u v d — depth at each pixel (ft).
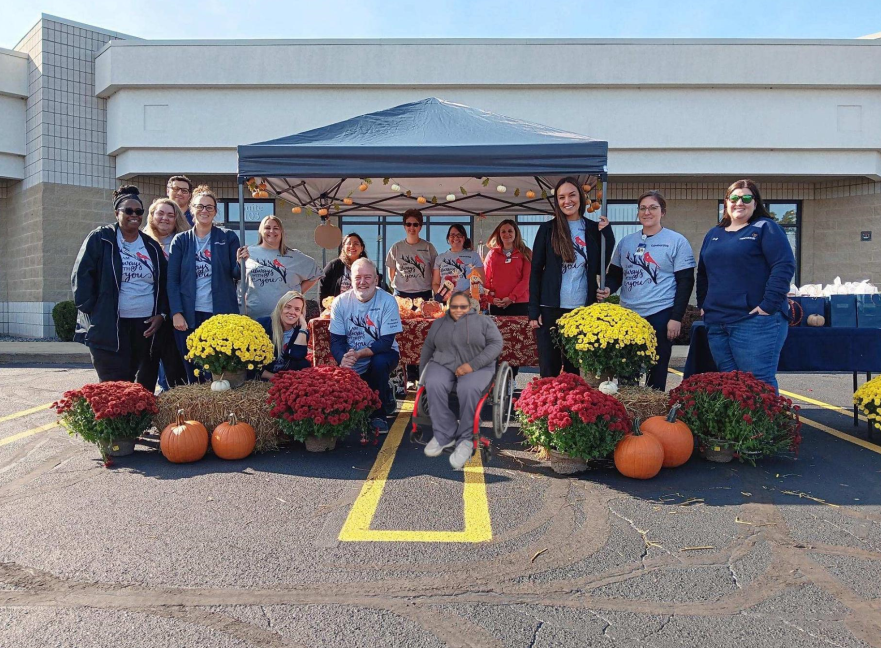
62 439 16.87
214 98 43.78
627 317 15.34
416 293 25.79
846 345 17.84
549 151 16.75
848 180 46.34
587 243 16.88
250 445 15.08
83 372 30.94
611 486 13.05
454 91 43.70
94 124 44.96
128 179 45.98
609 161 43.91
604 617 7.99
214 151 44.19
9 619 7.90
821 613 8.09
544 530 10.75
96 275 16.49
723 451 14.75
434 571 9.25
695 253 48.14
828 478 13.65
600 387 15.78
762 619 7.94
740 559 9.65
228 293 17.99
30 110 44.47
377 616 8.00
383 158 17.19
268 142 18.15
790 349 18.03
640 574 9.16
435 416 13.82
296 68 43.34
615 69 42.96
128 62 43.21
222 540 10.28
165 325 18.08
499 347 13.98
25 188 45.47
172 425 14.74
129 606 8.23
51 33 43.04
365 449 15.99
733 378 14.80
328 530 10.72
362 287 17.43
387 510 11.66
